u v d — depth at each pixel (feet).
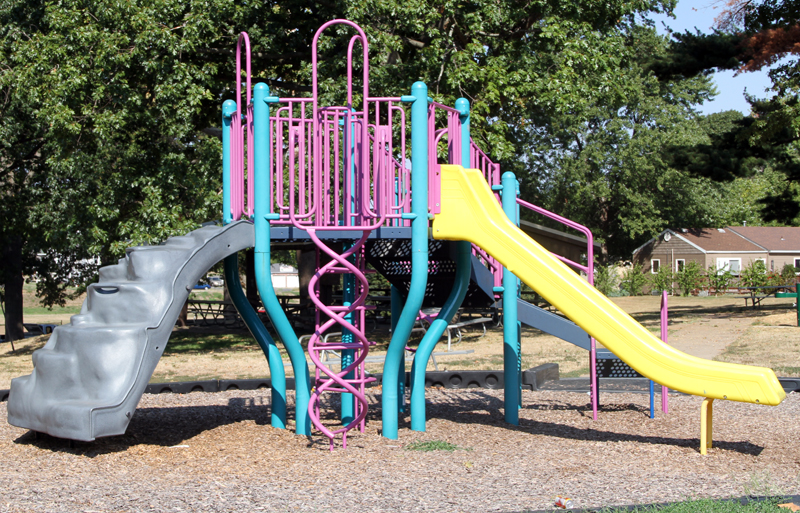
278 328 19.62
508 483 14.49
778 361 35.63
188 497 13.46
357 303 18.21
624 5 56.80
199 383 30.32
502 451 17.79
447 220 19.02
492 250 18.72
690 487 14.16
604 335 17.94
